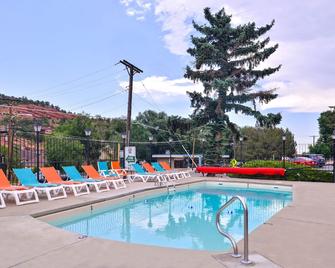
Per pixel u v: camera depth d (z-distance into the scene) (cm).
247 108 3041
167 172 1820
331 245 512
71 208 882
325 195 1077
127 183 1523
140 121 3734
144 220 898
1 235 564
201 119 3148
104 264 428
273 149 4006
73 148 1900
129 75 2020
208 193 1457
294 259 446
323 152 3788
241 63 3069
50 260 443
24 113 2875
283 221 678
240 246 510
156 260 442
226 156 2875
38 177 1193
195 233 759
